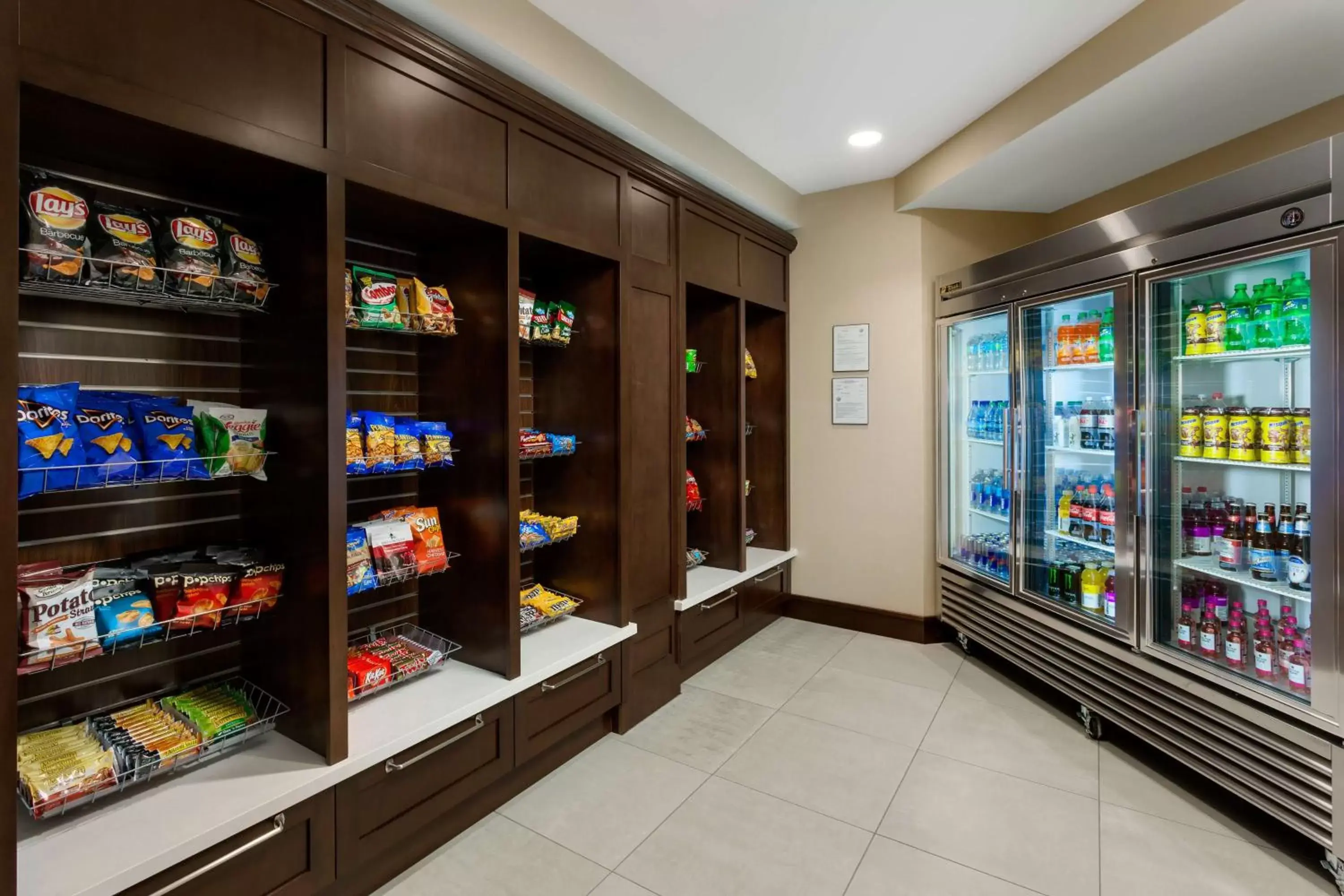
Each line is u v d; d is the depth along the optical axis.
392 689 2.05
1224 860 1.87
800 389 4.12
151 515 1.75
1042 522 3.03
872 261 3.83
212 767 1.59
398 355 2.36
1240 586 2.30
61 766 1.40
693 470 3.83
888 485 3.83
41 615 1.36
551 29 2.18
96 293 1.51
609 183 2.57
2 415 1.14
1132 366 2.36
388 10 1.68
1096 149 2.85
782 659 3.49
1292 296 2.02
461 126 1.96
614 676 2.61
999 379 3.41
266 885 1.49
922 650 3.62
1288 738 1.84
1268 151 2.62
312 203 1.64
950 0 2.12
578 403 2.76
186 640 1.82
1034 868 1.85
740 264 3.60
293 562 1.72
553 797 2.22
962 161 3.10
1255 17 1.89
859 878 1.82
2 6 1.12
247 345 1.87
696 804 2.18
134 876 1.24
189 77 1.36
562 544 2.84
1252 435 2.10
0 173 1.13
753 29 2.27
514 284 2.14
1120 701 2.42
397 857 1.84
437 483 2.36
